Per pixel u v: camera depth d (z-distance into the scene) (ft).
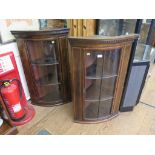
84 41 4.13
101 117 5.94
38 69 6.44
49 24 6.86
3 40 5.52
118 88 5.45
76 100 5.41
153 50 6.15
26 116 6.20
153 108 6.59
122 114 6.32
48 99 6.88
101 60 4.77
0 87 5.35
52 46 5.87
